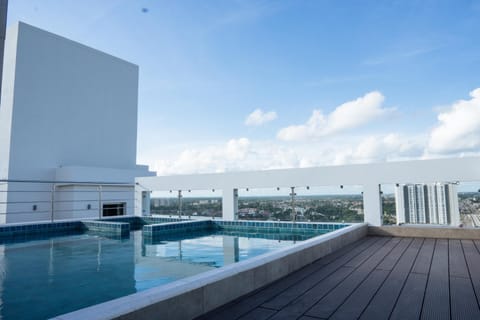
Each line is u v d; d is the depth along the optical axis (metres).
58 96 13.54
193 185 9.23
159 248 5.51
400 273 2.98
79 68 14.33
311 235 6.89
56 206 12.31
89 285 3.30
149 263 4.32
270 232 7.36
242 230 7.73
